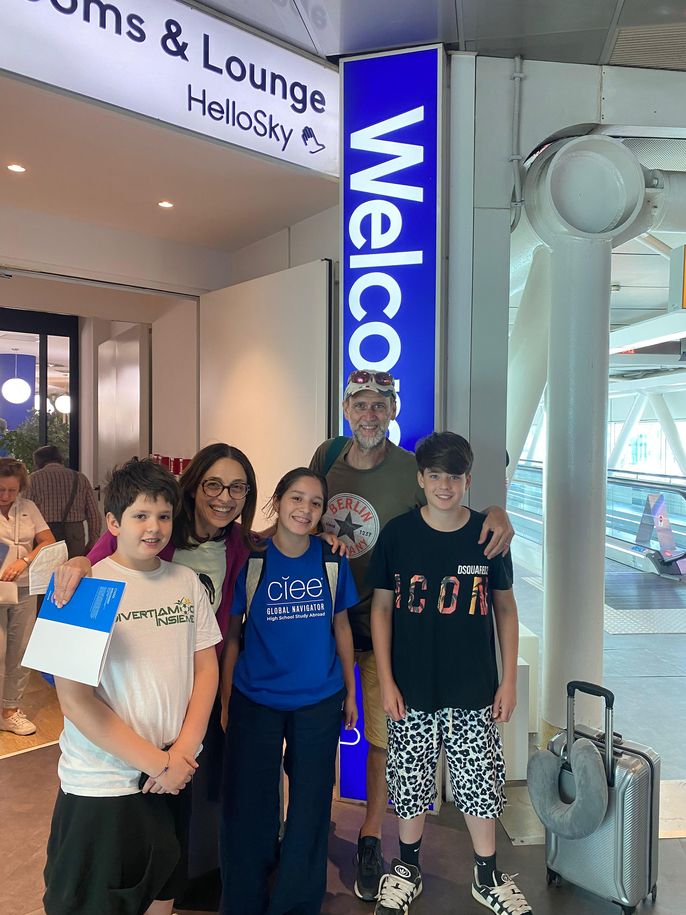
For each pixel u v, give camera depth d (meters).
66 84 2.15
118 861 1.46
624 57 2.73
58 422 7.15
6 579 3.18
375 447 2.32
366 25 2.50
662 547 7.30
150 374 5.86
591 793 1.97
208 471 1.80
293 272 3.51
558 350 2.90
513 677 2.04
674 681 4.05
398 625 2.04
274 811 1.90
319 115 2.80
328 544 2.00
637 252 5.16
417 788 2.04
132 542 1.50
